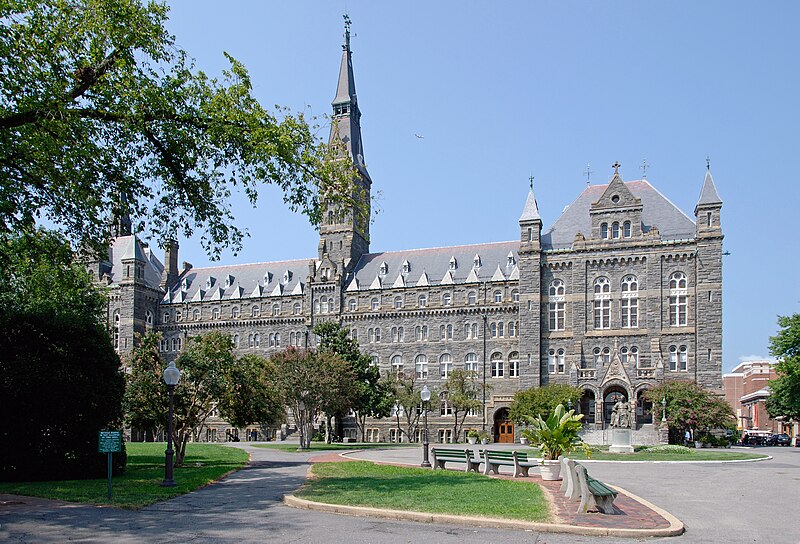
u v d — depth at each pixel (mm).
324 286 116500
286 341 118125
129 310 120750
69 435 35938
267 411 48688
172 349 123812
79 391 35906
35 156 28422
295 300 119500
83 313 46312
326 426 96250
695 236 89625
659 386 80500
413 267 115875
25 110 27500
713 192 88562
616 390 86500
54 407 35406
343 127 122562
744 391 192000
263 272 127000
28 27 28656
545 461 33312
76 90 29734
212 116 32781
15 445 34969
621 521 21219
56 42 28859
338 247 120375
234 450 61000
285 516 22266
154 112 31531
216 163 34875
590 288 92812
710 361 85625
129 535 19016
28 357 35719
